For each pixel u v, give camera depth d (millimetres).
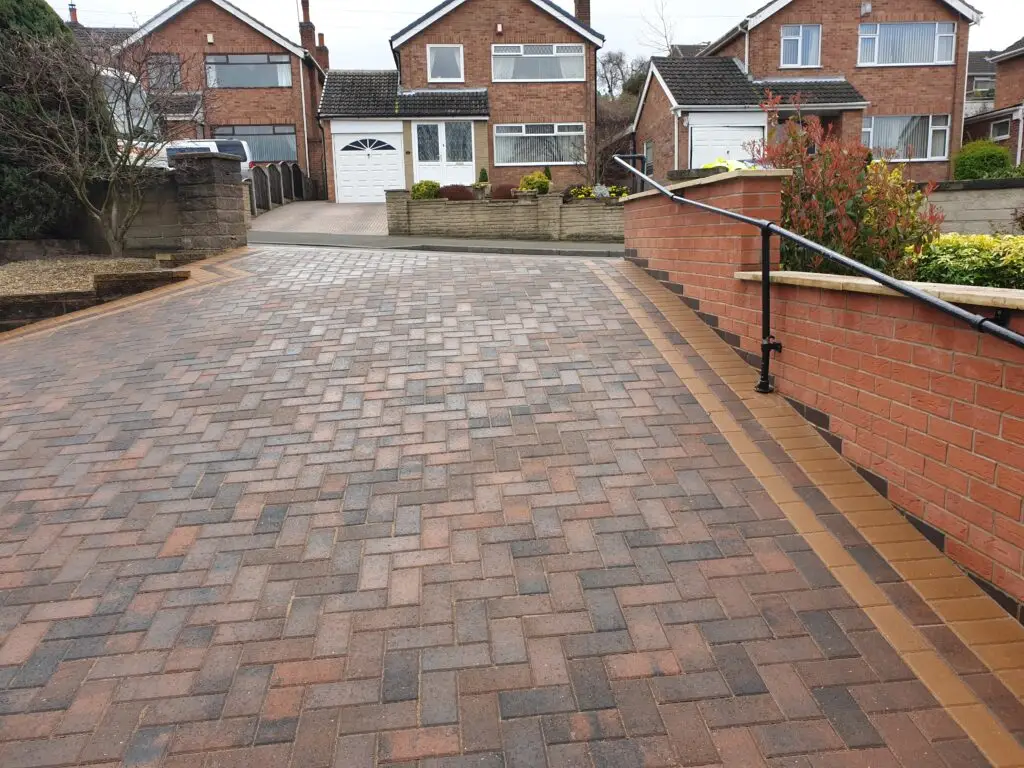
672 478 4047
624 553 3457
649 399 4930
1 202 11055
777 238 5523
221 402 5184
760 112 22516
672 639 2934
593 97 25094
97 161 10531
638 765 2402
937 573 3258
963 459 3242
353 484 4105
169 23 26094
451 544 3564
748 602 3123
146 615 3162
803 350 4574
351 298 7445
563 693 2693
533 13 24766
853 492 3857
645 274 7746
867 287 3826
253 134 26781
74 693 2754
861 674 2738
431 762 2432
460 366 5574
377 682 2766
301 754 2471
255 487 4117
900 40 24109
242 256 10203
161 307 7531
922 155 24594
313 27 29422
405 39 24688
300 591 3277
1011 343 2801
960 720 2531
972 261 5789
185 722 2611
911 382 3570
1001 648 2834
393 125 24250
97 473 4336
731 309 5664
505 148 25078
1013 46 27719
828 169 5789
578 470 4152
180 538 3689
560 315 6570
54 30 11133
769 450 4281
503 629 3014
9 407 5332
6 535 3768
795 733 2504
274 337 6391
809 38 23938
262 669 2846
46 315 8469
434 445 4473
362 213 20312
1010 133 26688
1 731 2592
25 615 3186
